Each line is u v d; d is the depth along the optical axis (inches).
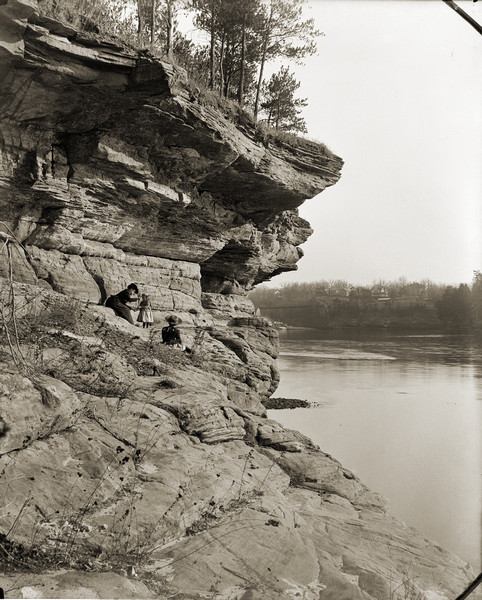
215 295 1037.8
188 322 836.0
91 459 239.3
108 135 628.7
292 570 213.3
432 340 2578.7
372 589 220.7
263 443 437.7
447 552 293.9
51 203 621.9
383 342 2851.9
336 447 747.4
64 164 622.8
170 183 737.0
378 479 589.3
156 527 212.1
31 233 623.8
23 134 575.5
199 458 293.6
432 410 1058.7
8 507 191.8
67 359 329.1
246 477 299.3
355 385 1407.5
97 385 324.8
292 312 4845.0
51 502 203.6
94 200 665.0
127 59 557.3
